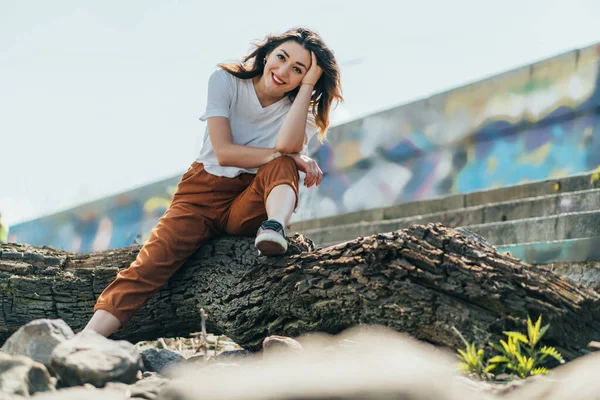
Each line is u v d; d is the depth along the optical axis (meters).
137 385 2.21
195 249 3.50
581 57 7.19
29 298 3.62
